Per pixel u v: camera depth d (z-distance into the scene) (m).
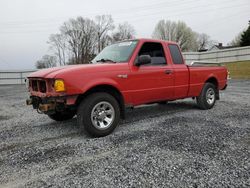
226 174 2.88
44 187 2.69
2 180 2.87
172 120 5.59
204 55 27.53
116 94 4.82
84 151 3.73
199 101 6.74
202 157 3.38
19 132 4.93
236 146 3.80
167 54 5.78
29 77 4.81
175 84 5.84
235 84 14.98
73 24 70.94
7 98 11.23
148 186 2.65
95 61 5.45
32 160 3.43
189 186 2.63
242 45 42.50
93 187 2.65
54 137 4.52
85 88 4.16
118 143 4.05
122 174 2.93
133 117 6.02
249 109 6.77
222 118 5.71
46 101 4.33
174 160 3.30
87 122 4.26
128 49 5.18
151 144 3.95
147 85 5.19
